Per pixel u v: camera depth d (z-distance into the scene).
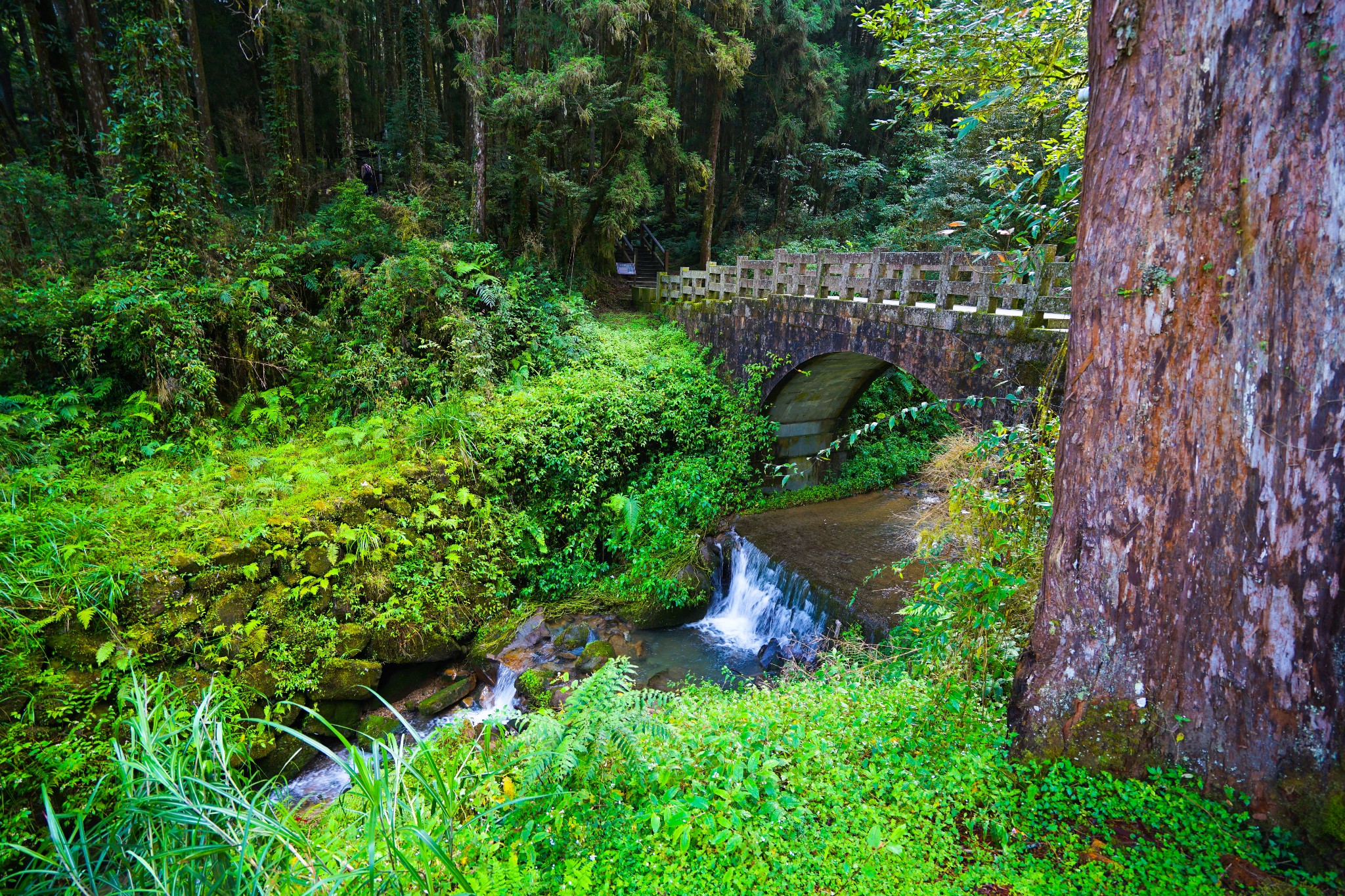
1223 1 2.26
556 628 8.55
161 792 2.74
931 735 3.41
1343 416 2.18
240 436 8.48
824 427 12.98
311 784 6.16
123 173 8.52
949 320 7.32
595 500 10.03
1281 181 2.20
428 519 8.01
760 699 4.43
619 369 11.34
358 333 9.86
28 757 4.73
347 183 10.63
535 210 14.70
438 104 17.44
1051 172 4.40
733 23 14.99
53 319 7.63
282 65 11.73
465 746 3.61
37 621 5.10
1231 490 2.42
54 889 2.86
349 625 7.09
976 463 4.49
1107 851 2.48
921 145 18.22
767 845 2.75
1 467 6.45
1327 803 2.27
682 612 9.48
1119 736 2.78
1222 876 2.29
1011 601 4.09
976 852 2.62
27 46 14.26
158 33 8.41
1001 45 4.53
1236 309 2.34
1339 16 2.05
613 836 2.85
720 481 11.04
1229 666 2.48
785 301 10.37
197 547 6.21
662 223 21.59
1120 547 2.77
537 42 12.88
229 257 9.31
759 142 19.08
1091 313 2.83
